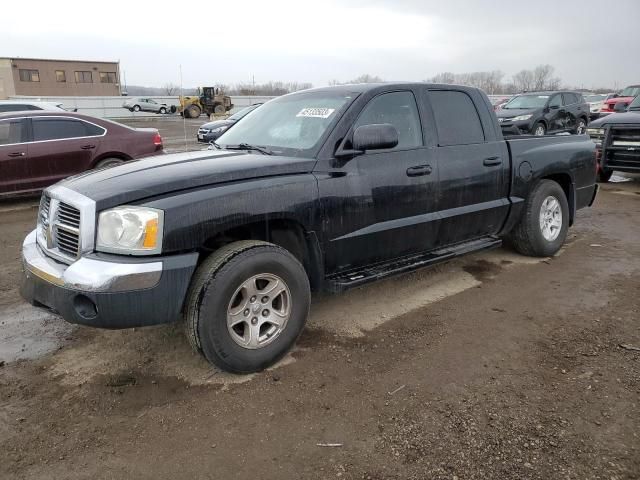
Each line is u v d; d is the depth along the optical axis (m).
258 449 2.60
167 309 2.93
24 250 3.45
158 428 2.78
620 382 3.13
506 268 5.27
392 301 4.45
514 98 19.02
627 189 9.79
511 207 5.03
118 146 9.25
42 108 12.63
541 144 5.33
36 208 8.63
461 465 2.47
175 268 2.91
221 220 3.07
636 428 2.71
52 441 2.68
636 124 9.45
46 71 59.66
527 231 5.30
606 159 9.94
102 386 3.19
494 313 4.18
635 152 9.51
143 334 3.88
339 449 2.59
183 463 2.51
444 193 4.35
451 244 4.65
